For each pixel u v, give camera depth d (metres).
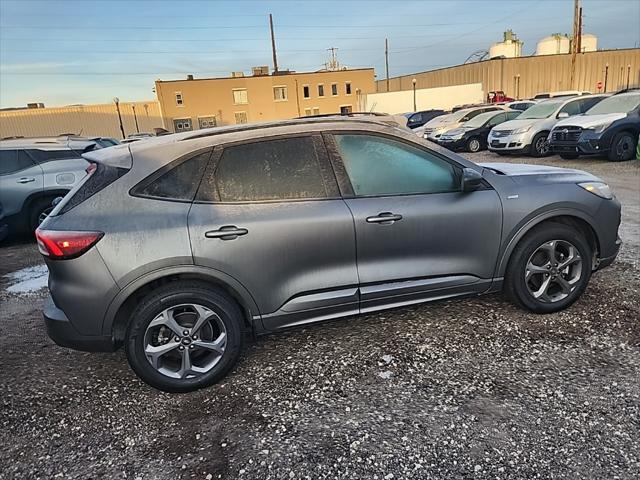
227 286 2.82
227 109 58.00
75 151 7.49
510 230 3.27
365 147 3.07
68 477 2.23
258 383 2.90
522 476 2.04
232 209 2.79
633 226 5.73
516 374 2.78
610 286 3.89
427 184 3.15
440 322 3.49
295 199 2.90
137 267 2.64
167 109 55.72
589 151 10.95
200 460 2.29
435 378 2.81
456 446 2.25
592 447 2.18
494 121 16.52
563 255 3.45
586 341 3.08
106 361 3.33
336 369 2.98
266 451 2.31
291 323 3.00
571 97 13.89
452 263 3.20
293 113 60.03
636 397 2.50
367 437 2.36
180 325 2.81
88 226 2.63
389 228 3.00
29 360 3.41
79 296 2.64
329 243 2.91
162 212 2.71
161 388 2.81
